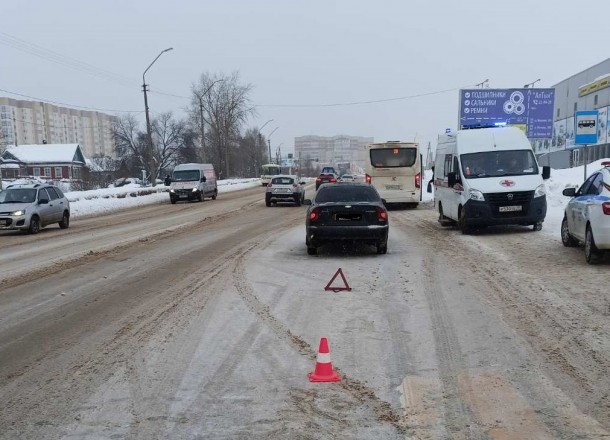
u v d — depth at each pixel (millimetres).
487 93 34562
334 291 8531
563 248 11836
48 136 114125
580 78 43125
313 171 153875
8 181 61938
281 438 3943
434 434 3961
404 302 7738
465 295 8039
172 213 27281
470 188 14562
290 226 19359
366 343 5992
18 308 7953
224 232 17672
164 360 5602
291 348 5887
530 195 14227
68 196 31266
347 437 3943
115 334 6531
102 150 131375
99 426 4191
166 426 4168
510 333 6207
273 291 8609
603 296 7621
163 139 95250
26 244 15930
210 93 83125
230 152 89500
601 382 4812
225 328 6648
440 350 5727
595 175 10641
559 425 4062
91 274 10531
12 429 4164
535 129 34500
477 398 4547
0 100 103500
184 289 8898
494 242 13258
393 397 4605
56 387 4965
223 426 4148
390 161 26438
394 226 18531
